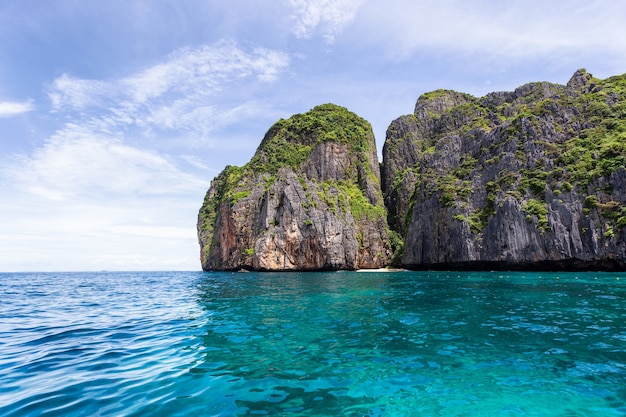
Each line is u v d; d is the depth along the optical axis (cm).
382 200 9481
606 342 1108
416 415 627
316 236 7425
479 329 1315
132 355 1009
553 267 5238
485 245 5822
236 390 742
